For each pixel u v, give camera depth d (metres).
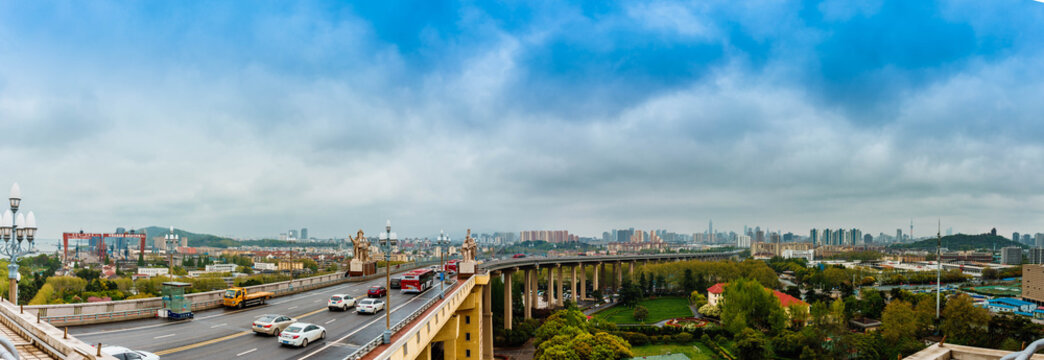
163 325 48.09
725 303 132.38
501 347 127.88
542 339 113.06
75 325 45.44
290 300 67.56
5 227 43.94
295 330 41.00
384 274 101.56
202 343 41.38
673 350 119.19
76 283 125.00
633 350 118.88
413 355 41.84
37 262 194.38
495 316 140.00
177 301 51.06
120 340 40.94
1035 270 151.25
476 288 88.19
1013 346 94.19
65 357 28.28
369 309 56.41
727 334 128.12
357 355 33.09
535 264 175.38
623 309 181.00
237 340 42.81
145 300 51.94
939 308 118.75
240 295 59.47
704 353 116.56
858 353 106.88
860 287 193.38
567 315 122.75
